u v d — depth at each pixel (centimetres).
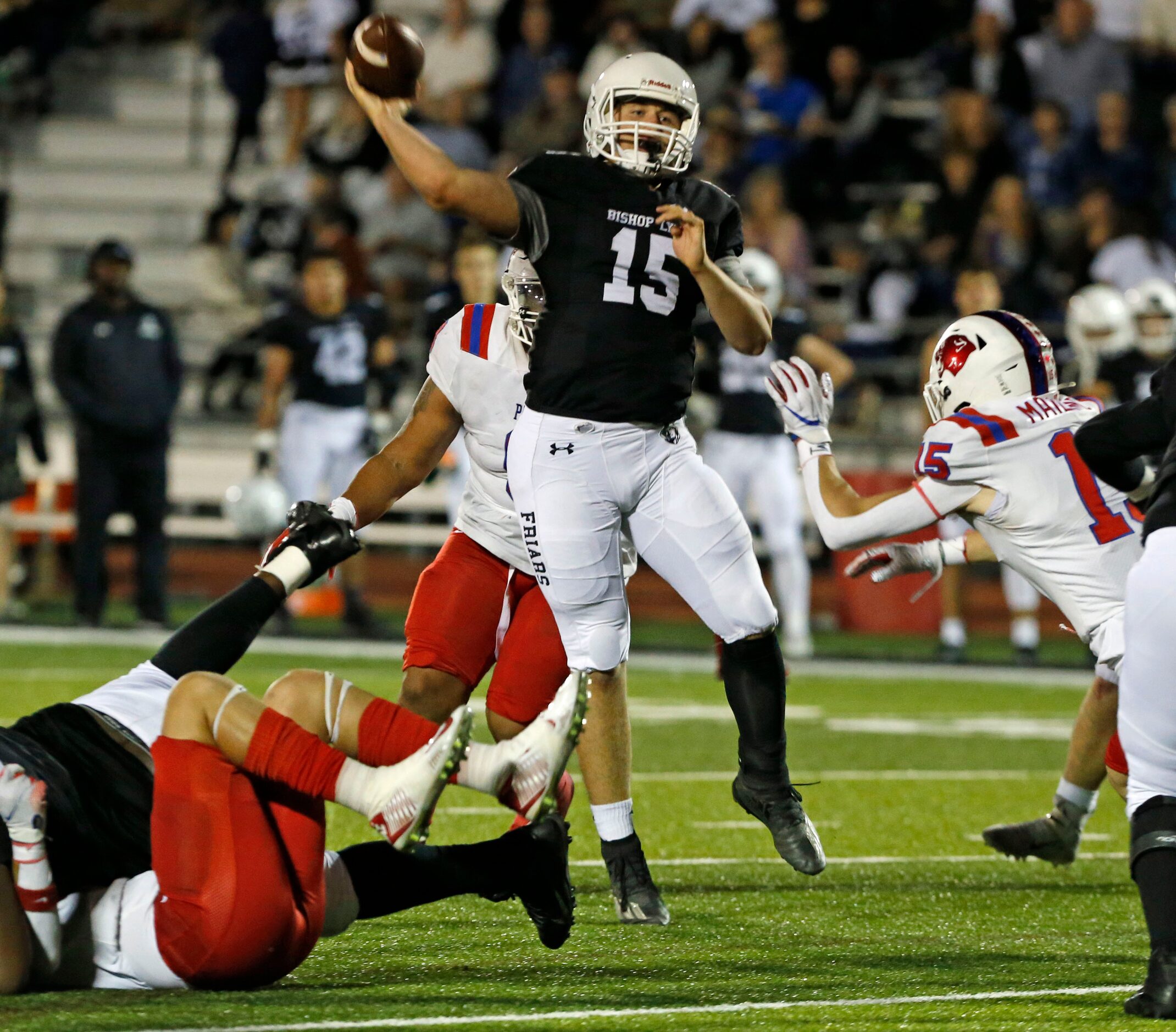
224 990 1145
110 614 4634
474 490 1527
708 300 1350
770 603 1441
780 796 1471
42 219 6194
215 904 1084
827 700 3309
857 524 1433
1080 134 4856
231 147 5769
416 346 4919
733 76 5344
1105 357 3219
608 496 1383
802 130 5172
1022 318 1473
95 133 6328
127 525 5166
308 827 1117
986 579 4691
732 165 5009
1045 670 3881
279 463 3841
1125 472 1256
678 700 3238
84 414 3966
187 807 1088
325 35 5872
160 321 4019
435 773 1067
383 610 4931
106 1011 1075
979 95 4903
